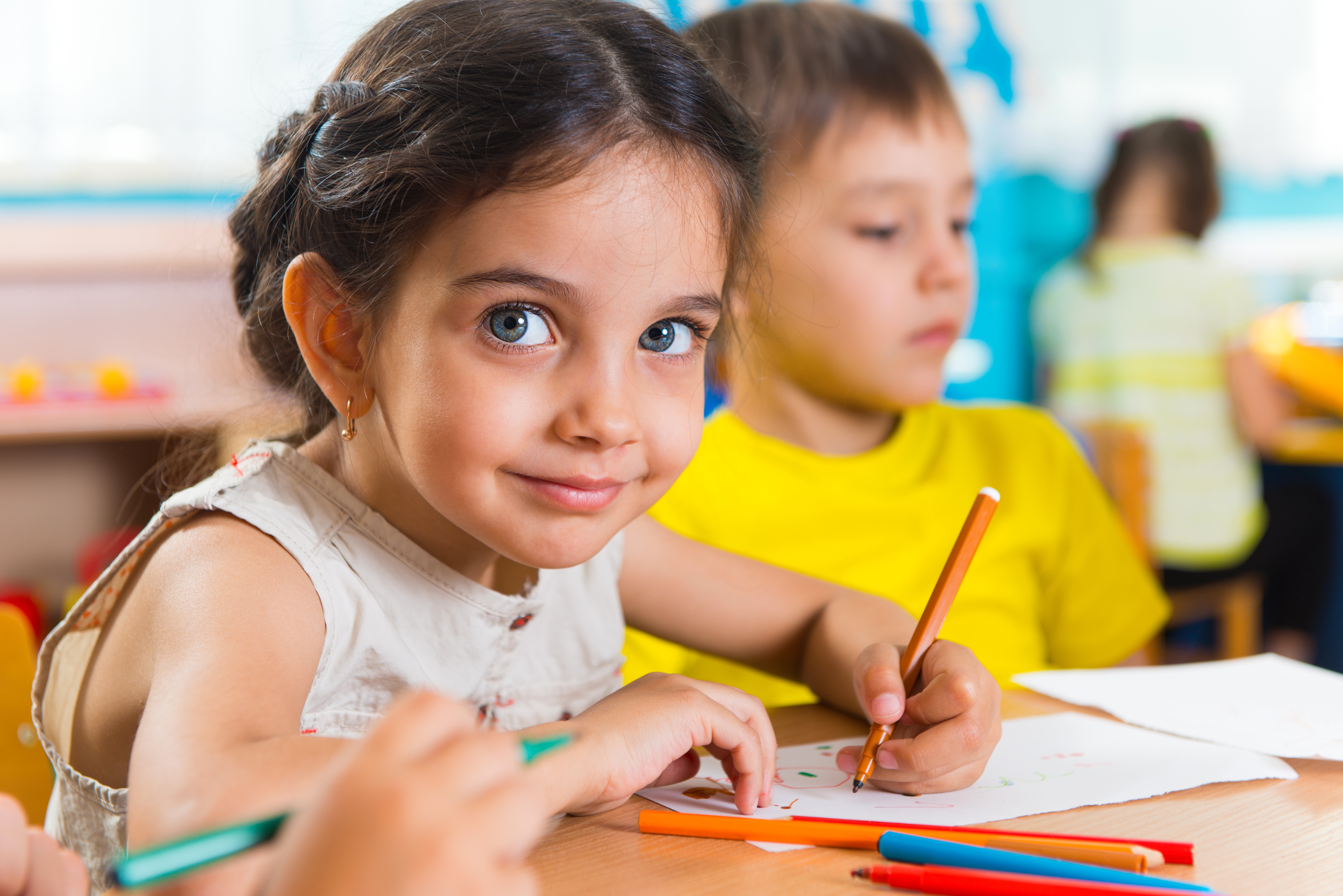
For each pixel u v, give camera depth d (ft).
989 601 3.69
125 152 8.84
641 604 2.78
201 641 1.77
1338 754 2.10
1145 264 8.59
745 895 1.55
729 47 3.59
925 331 3.61
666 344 1.95
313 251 2.07
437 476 1.87
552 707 2.51
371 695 2.15
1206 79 11.38
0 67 8.57
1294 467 9.14
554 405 1.83
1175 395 8.32
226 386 2.95
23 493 7.92
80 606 2.13
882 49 3.58
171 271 8.29
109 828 2.04
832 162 3.46
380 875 0.99
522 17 1.99
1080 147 10.97
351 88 2.08
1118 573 4.08
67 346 8.57
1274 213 11.72
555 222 1.78
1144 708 2.39
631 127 1.87
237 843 1.09
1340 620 8.37
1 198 8.63
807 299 3.52
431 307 1.84
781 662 2.73
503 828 1.04
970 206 3.75
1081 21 10.91
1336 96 11.68
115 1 8.71
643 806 1.90
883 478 3.76
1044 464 3.99
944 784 1.96
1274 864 1.65
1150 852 1.62
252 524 2.02
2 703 2.71
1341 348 9.25
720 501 3.67
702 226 1.95
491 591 2.30
